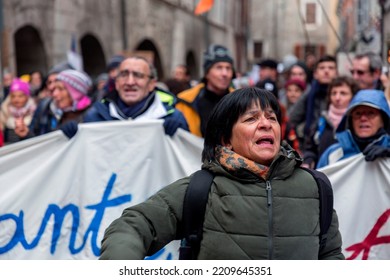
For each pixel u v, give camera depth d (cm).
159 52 2028
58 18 1388
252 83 1199
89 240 371
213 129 237
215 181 228
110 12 1653
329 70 547
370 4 1527
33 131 523
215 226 223
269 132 229
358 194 356
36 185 367
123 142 377
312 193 230
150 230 223
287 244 221
